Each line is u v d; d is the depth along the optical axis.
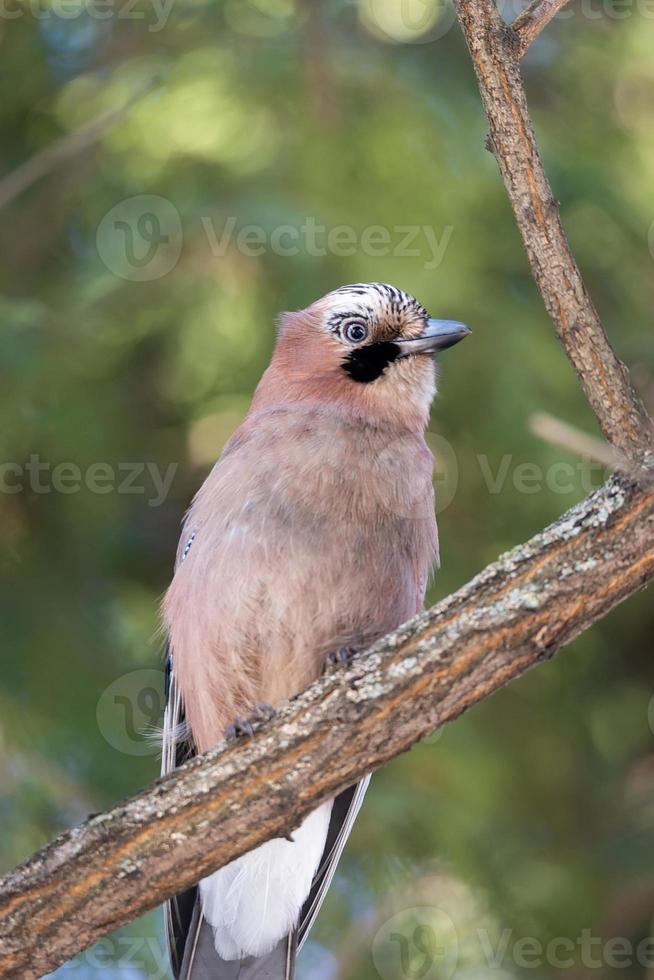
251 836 5.53
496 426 10.98
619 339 11.77
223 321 11.08
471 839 10.77
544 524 11.10
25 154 11.76
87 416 11.09
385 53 11.74
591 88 12.33
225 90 11.32
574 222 11.91
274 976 7.16
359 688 5.43
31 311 10.57
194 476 11.69
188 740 7.55
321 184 11.05
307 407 7.33
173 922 7.09
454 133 11.40
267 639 6.83
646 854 11.14
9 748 10.48
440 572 11.06
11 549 11.11
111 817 5.57
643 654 12.40
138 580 11.65
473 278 11.04
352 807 7.36
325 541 6.82
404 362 7.80
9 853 10.21
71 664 10.91
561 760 11.60
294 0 11.59
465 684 5.37
